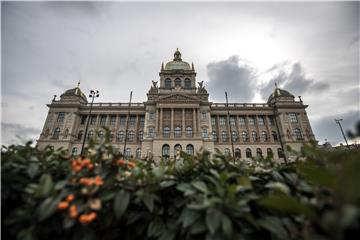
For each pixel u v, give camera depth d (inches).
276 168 124.4
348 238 55.5
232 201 77.9
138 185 100.1
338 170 64.7
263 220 77.7
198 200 84.7
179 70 2409.0
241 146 2026.3
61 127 1939.0
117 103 2166.6
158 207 101.3
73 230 83.6
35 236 74.9
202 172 120.1
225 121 2175.2
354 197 50.4
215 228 68.3
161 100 1983.3
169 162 150.1
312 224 67.2
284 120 2054.6
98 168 101.3
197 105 1982.0
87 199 82.7
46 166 107.8
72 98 2089.1
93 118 2079.2
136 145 1975.9
